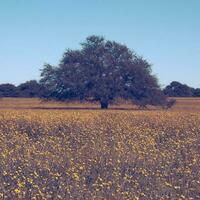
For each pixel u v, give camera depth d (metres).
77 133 23.70
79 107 70.69
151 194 11.54
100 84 67.62
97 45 70.75
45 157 15.67
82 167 13.92
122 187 11.99
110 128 25.62
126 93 68.25
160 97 68.88
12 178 12.66
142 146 19.03
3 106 73.38
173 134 24.81
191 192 12.05
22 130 25.97
